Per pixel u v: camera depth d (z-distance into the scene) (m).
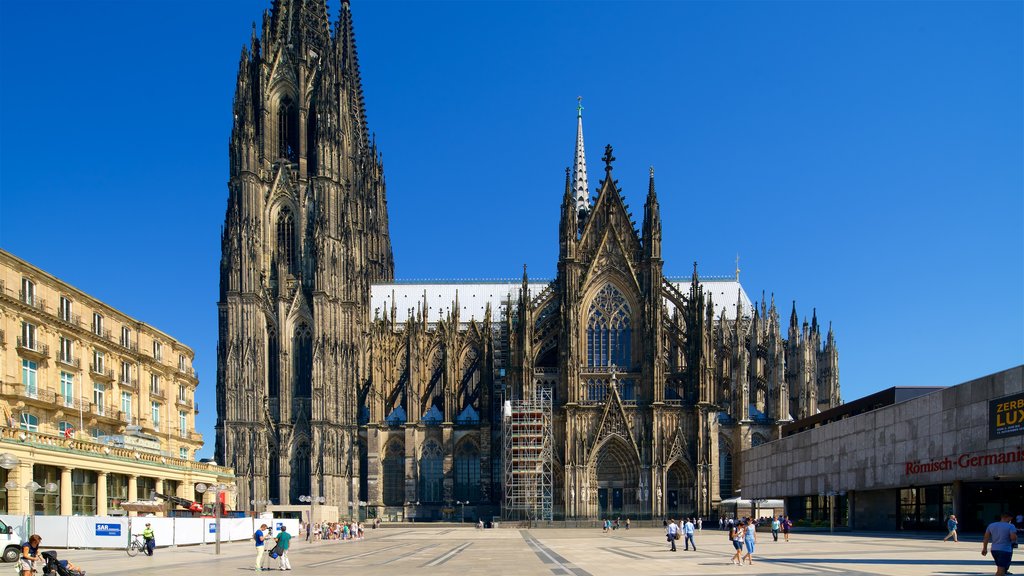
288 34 155.00
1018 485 74.19
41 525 66.50
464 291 172.88
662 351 134.50
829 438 100.88
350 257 149.75
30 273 80.06
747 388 144.75
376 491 144.00
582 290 138.00
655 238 136.75
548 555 61.50
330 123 149.00
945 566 44.59
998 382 68.06
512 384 136.00
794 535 90.56
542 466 129.50
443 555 62.88
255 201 143.50
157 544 72.50
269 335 144.12
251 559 58.94
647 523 126.19
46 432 80.31
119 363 97.38
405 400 152.75
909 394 92.12
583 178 183.25
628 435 130.88
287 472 140.38
